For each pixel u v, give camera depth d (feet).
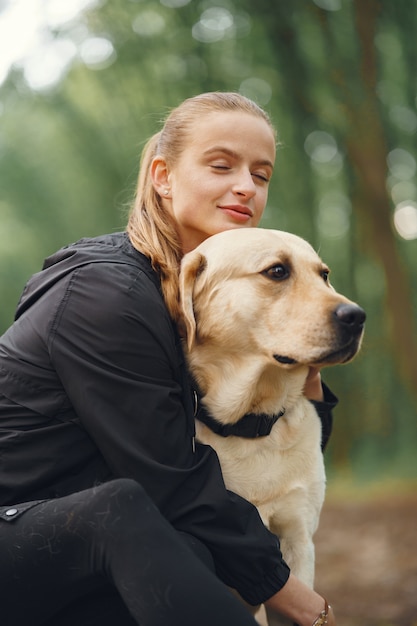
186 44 25.35
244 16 24.73
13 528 5.86
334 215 34.30
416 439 32.04
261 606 8.28
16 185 38.11
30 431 6.31
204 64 25.31
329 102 25.50
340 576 16.96
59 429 6.36
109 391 6.23
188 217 7.82
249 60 25.62
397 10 23.67
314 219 28.55
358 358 31.37
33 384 6.39
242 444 7.39
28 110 35.12
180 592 5.33
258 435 7.39
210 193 7.70
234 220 7.79
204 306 7.35
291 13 24.18
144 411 6.24
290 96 25.81
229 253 7.32
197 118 7.88
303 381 7.63
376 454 32.19
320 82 25.40
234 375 7.33
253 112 8.00
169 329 6.66
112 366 6.27
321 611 6.43
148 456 6.21
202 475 6.40
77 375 6.25
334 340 6.89
